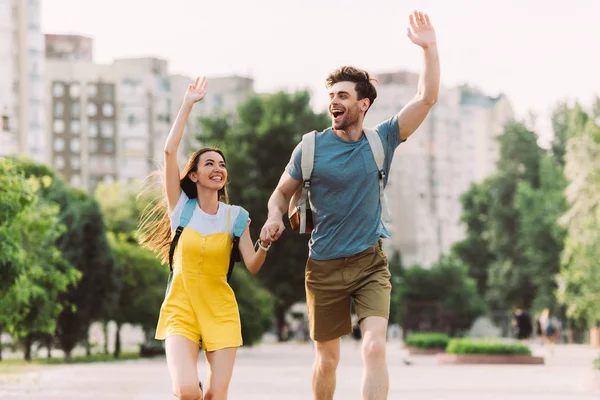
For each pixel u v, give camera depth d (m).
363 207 9.11
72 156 157.00
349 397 19.31
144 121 158.38
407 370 32.22
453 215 191.88
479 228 109.06
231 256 9.12
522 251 97.12
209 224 9.00
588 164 46.91
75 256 45.31
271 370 31.97
